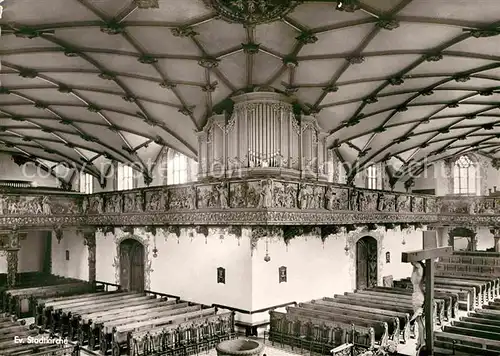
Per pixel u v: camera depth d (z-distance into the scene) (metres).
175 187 21.67
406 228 29.28
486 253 31.22
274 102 20.23
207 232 20.67
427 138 28.14
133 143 27.08
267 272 19.39
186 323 16.31
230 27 15.12
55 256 31.59
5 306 23.70
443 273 29.02
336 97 20.25
